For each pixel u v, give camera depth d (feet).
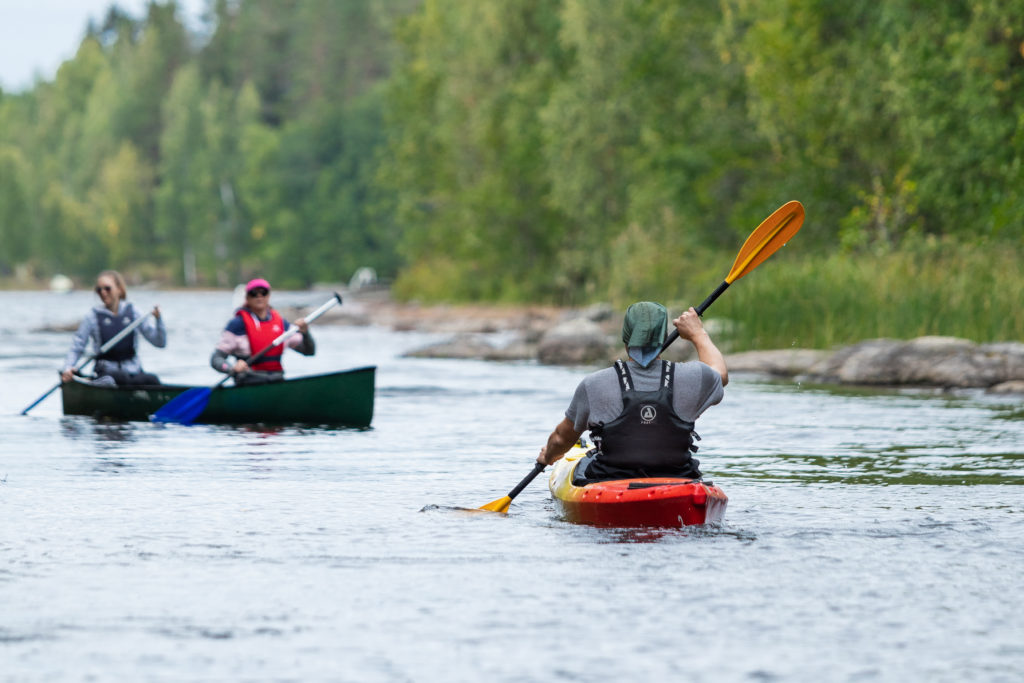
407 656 38.40
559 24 425.28
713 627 41.57
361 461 83.87
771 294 193.26
